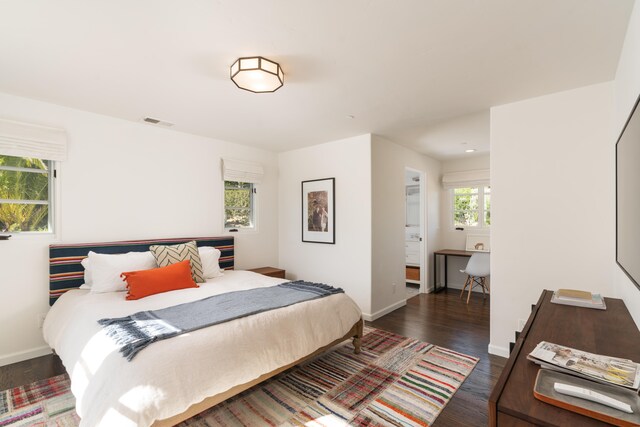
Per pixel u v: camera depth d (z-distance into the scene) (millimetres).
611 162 2355
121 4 1505
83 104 2867
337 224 4199
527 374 1037
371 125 3508
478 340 3238
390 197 4285
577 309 1810
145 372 1546
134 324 1927
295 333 2266
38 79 2346
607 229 2377
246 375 1876
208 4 1507
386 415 2008
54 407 2068
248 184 4629
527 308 2709
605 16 1601
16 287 2701
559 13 1578
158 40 1825
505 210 2816
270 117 3232
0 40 1816
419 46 1894
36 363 2668
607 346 1274
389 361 2752
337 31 1740
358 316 2865
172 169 3703
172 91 2566
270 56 2006
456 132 3803
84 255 2965
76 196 3004
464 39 1817
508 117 2812
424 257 5316
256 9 1546
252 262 4574
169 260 3137
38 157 2762
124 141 3312
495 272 2867
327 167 4312
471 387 2336
